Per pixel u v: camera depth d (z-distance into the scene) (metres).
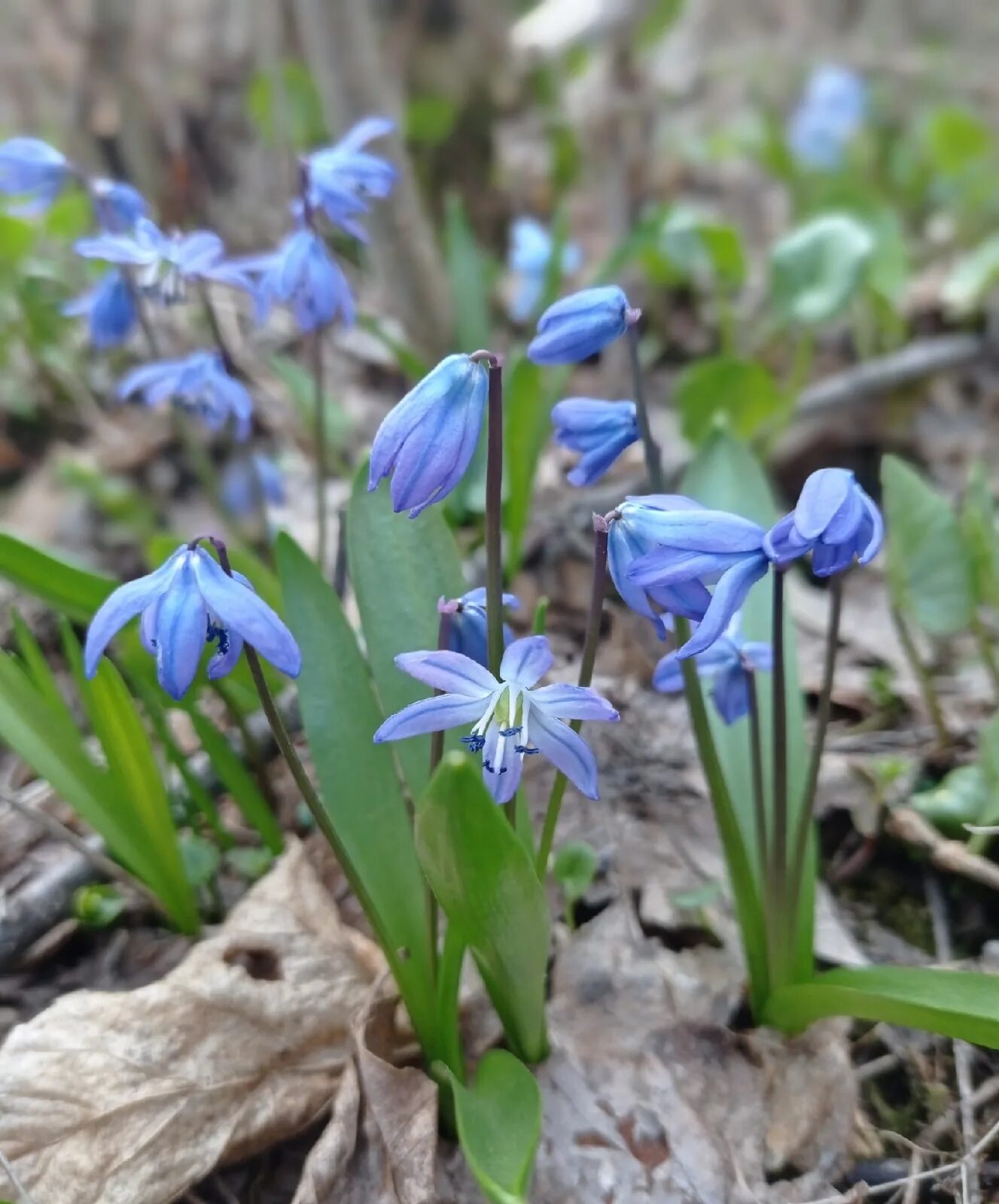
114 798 0.12
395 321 0.27
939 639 0.17
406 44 0.30
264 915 0.12
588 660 0.09
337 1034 0.12
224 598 0.08
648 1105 0.11
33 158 0.15
